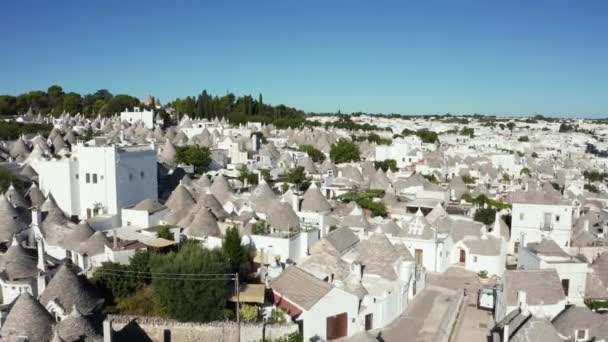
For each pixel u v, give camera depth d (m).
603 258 68.69
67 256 63.38
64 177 83.88
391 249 64.31
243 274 58.97
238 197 92.00
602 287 64.56
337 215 85.88
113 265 53.62
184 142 157.12
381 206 101.25
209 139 163.38
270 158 153.62
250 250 65.19
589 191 145.25
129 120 193.88
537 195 91.50
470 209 109.25
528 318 50.31
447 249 80.94
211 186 95.62
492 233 88.25
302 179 118.88
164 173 113.19
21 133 155.62
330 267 61.56
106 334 41.16
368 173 144.00
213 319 48.84
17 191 76.19
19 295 46.59
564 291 62.16
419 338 54.91
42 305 44.66
